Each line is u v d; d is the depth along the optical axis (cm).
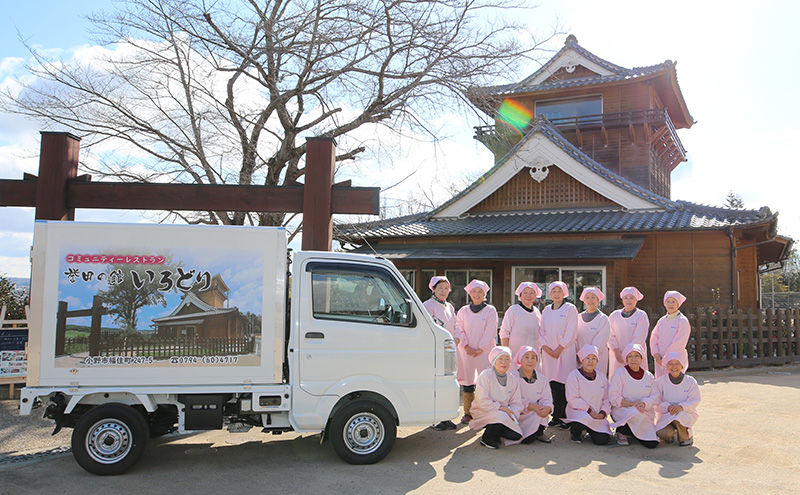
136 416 516
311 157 742
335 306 546
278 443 630
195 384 519
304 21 1067
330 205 739
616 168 1992
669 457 566
